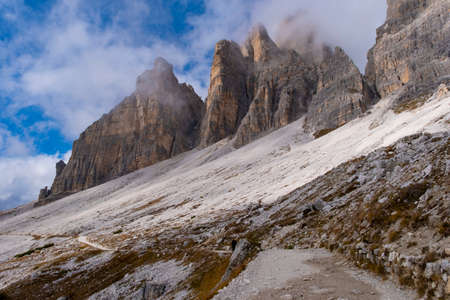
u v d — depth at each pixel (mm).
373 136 97562
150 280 38188
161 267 41938
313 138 198375
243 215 62406
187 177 192625
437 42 194625
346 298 11312
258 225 46438
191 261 39094
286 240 30219
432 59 185125
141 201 159625
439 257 10500
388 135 84938
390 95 196125
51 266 60312
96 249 72562
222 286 16734
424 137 38031
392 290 11609
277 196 71438
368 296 11297
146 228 89625
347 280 13570
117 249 63781
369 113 168750
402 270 11930
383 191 20234
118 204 173625
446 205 13070
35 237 136750
